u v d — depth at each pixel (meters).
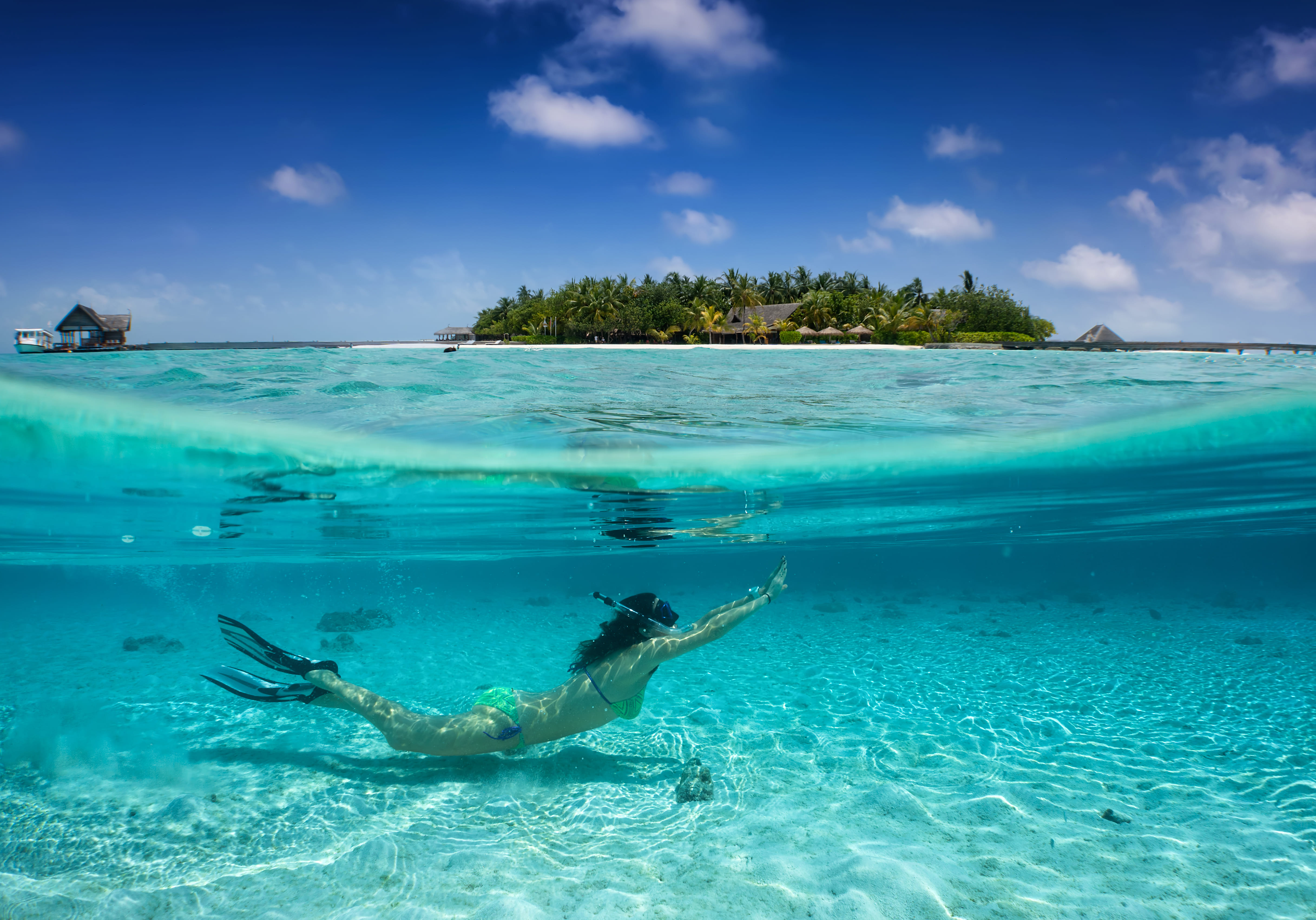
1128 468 9.52
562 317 98.19
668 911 3.27
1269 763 5.51
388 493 9.12
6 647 11.77
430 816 4.49
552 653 11.20
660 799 4.81
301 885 3.57
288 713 7.08
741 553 21.52
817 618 15.39
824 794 4.85
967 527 16.86
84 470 7.47
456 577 34.47
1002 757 5.68
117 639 12.88
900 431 7.95
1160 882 3.54
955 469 9.30
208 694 7.89
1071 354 19.75
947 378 11.95
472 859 3.85
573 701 5.09
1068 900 3.36
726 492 9.80
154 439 6.36
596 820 4.44
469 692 8.41
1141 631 12.96
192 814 4.48
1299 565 55.88
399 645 11.86
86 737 6.15
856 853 3.85
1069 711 7.22
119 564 18.95
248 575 25.89
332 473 7.89
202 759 5.62
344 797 4.80
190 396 7.61
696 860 3.82
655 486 9.09
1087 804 4.64
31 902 3.40
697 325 89.06
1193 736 6.28
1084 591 23.12
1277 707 7.33
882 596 21.92
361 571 25.75
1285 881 3.54
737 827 4.29
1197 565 54.38
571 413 8.47
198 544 14.33
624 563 23.92
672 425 7.91
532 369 14.04
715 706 7.44
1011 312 78.94
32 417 5.82
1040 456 8.57
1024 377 11.65
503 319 124.00
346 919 3.22
